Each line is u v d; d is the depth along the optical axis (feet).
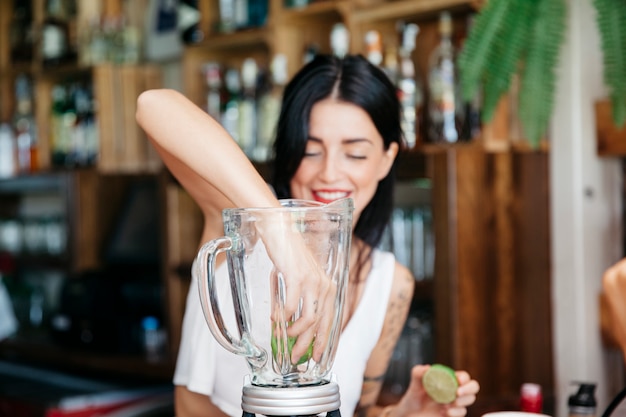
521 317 8.30
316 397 3.03
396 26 9.27
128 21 12.66
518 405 6.31
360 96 5.09
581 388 4.91
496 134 8.22
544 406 6.09
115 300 11.66
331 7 9.23
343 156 5.14
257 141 10.03
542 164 8.47
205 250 3.12
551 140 8.52
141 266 12.01
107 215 12.18
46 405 9.92
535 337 8.42
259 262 3.15
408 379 8.65
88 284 11.69
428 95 8.96
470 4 8.16
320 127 5.11
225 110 10.53
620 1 6.67
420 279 8.67
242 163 3.65
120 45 12.23
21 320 13.65
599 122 8.19
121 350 11.45
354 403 5.18
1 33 14.02
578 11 8.27
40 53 12.91
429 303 9.01
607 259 8.51
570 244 8.39
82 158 12.33
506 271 8.19
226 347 3.17
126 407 10.40
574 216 8.36
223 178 3.62
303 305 3.16
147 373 10.73
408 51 8.80
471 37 7.09
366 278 5.26
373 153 5.19
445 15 8.43
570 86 8.32
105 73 11.93
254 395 3.05
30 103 13.46
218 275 4.66
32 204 14.67
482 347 8.02
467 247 7.89
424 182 9.46
